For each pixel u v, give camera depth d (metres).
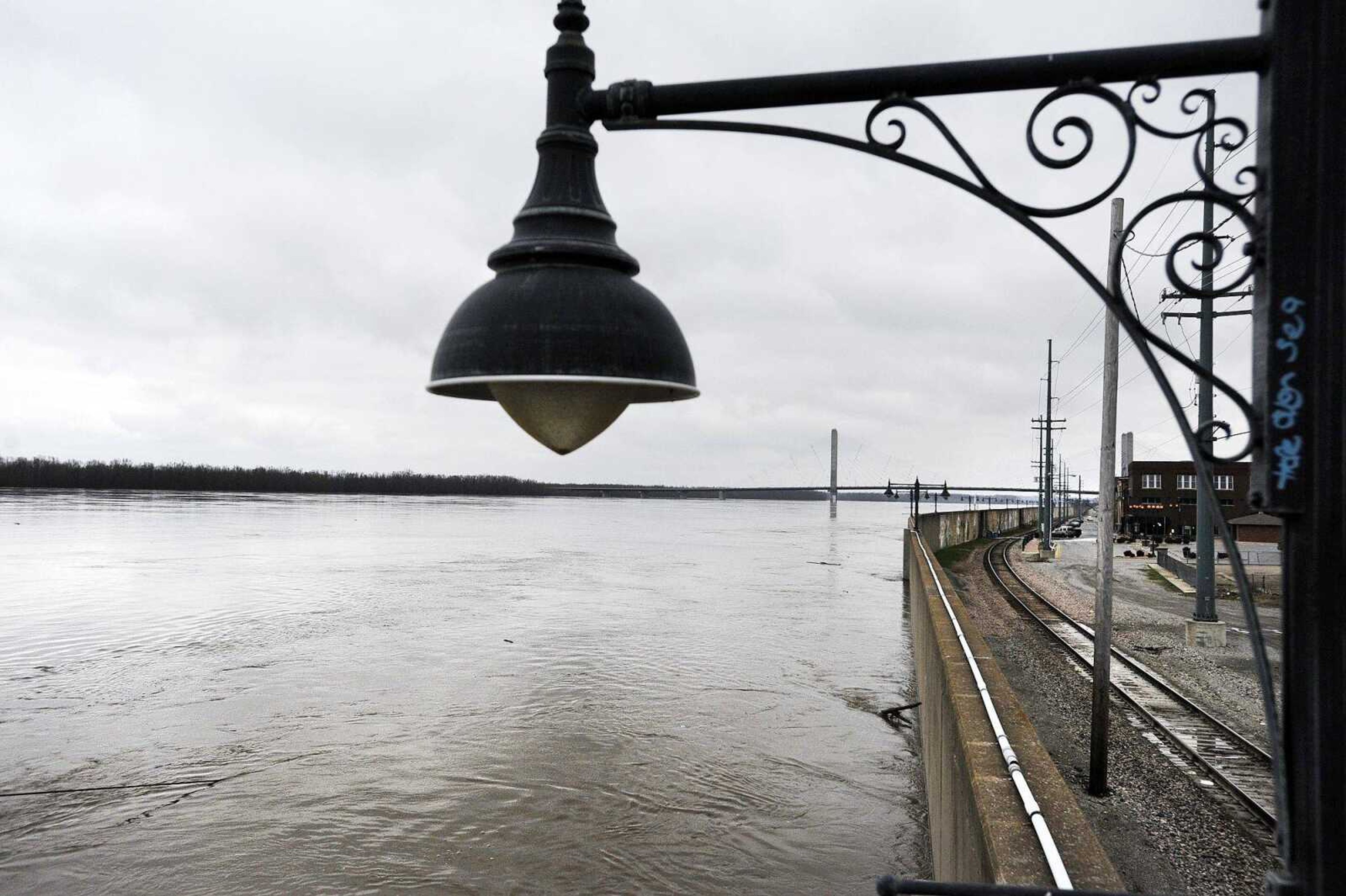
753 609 30.73
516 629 26.02
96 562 46.16
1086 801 9.70
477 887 9.94
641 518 142.12
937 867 8.68
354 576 40.88
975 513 65.56
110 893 9.85
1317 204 1.74
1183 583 31.72
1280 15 1.77
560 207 2.10
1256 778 10.23
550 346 1.99
